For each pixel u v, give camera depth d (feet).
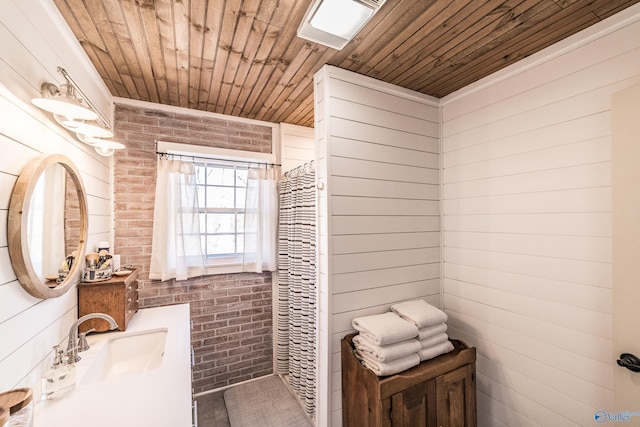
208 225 8.66
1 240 2.98
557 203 5.03
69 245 4.57
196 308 8.12
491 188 6.13
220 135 8.47
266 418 7.06
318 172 5.99
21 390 2.68
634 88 3.85
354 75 6.02
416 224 6.85
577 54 4.78
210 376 8.27
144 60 5.52
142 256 7.48
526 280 5.49
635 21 4.15
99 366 4.58
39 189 3.59
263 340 8.98
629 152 3.89
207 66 5.75
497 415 5.94
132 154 7.40
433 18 4.37
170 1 3.95
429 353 5.30
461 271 6.78
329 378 5.64
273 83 6.51
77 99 3.84
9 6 3.11
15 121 3.20
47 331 3.94
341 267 5.80
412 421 4.79
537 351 5.31
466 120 6.68
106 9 4.11
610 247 4.40
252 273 8.87
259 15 4.25
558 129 5.03
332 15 4.07
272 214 9.01
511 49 5.23
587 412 4.62
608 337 4.41
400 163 6.64
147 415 3.09
